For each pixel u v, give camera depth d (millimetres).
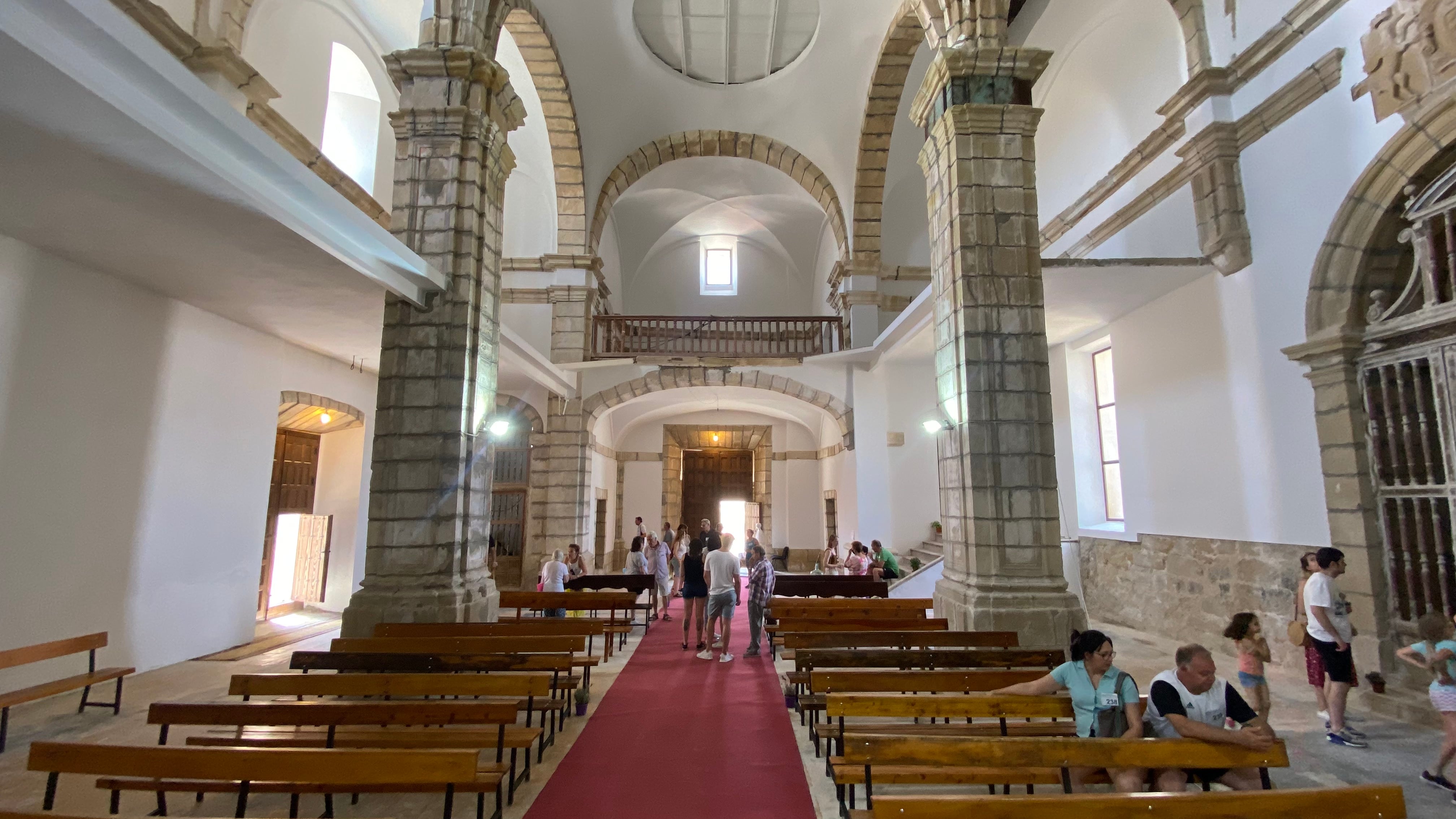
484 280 7211
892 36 11188
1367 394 5973
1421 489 5496
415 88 7078
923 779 3562
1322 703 5312
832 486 16406
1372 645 5750
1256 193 7008
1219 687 3500
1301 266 6461
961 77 7023
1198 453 7867
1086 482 10516
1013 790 4035
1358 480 5914
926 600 7371
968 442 6496
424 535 6570
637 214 17344
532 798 3900
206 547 7613
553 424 13547
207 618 7645
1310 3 6258
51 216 4992
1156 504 8641
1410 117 5383
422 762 2852
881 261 14250
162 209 4828
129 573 6582
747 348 14445
